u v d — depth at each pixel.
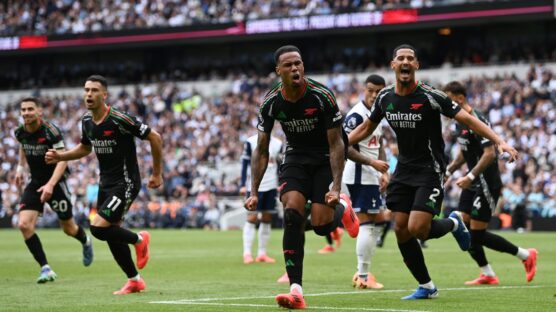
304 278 11.97
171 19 45.78
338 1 42.59
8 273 13.21
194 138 39.69
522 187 30.16
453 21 39.38
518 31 42.12
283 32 43.06
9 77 53.50
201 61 50.28
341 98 39.25
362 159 10.26
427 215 8.67
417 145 8.82
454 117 8.57
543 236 24.72
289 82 8.05
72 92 48.72
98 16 47.88
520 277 12.09
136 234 9.95
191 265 14.83
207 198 34.31
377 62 44.00
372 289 10.27
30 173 12.24
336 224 9.71
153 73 50.94
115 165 10.02
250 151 16.02
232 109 40.88
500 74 38.97
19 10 49.81
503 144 8.26
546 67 38.38
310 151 8.42
